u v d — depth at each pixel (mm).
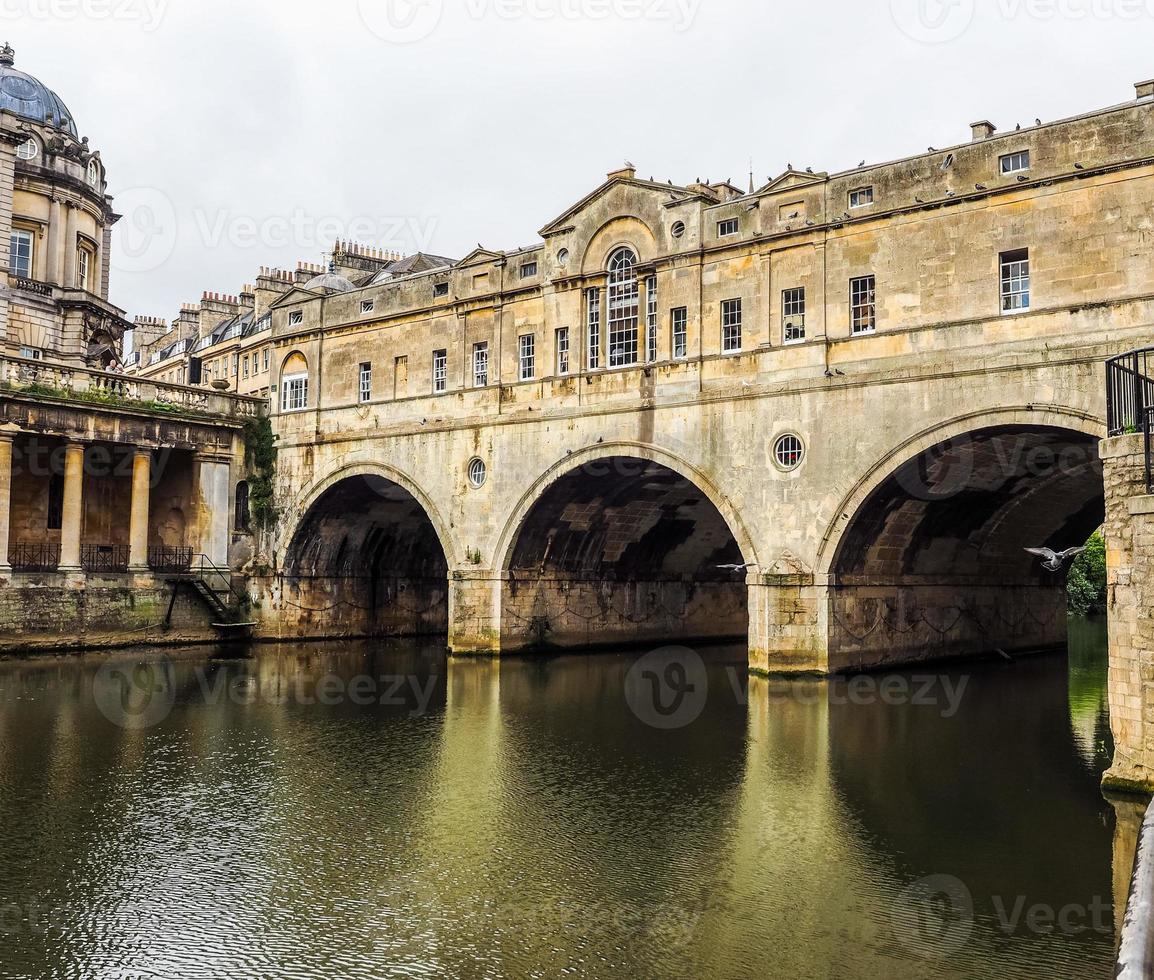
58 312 44969
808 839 12766
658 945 9578
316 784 15523
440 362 35094
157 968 9078
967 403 23578
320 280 51812
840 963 9195
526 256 32906
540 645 33500
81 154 47156
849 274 25797
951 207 24266
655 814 13898
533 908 10477
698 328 28453
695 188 29469
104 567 35531
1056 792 15016
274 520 38344
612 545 35719
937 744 18609
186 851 12242
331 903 10594
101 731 19562
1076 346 22141
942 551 29828
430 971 9039
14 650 31344
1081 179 22500
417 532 41125
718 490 27547
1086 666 31031
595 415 30297
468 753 17812
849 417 25359
